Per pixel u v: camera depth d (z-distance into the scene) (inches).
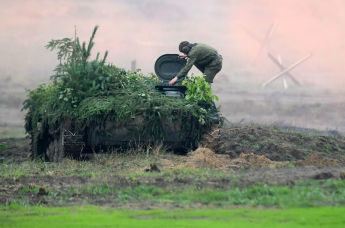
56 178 1542.8
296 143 2390.5
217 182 1392.7
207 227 971.9
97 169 1731.1
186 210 1153.4
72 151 1945.1
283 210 1121.4
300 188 1294.3
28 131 2367.1
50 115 1994.3
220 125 2041.1
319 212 1090.7
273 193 1261.1
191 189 1333.7
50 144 2293.3
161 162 1750.7
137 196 1304.1
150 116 1915.6
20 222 1042.7
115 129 1939.0
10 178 1565.0
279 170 1535.4
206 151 1845.5
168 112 1911.9
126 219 1060.5
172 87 2086.6
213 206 1193.4
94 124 1937.7
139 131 1937.7
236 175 1459.2
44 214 1136.2
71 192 1360.7
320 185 1322.6
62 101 1975.9
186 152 2000.5
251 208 1162.6
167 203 1231.5
